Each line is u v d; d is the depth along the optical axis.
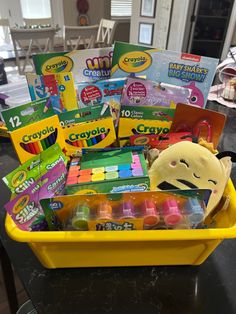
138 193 0.43
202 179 0.45
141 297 0.45
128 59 0.65
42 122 0.52
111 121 0.59
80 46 2.53
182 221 0.43
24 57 2.00
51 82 0.58
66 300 0.44
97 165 0.53
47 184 0.47
